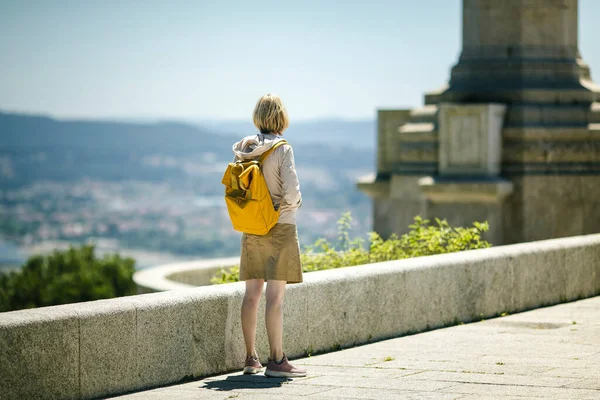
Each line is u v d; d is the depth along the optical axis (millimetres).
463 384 8938
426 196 22359
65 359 8422
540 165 22047
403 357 10469
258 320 10344
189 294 9648
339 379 9305
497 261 13523
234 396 8625
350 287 11336
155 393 8891
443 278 12664
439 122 22359
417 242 15727
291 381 9281
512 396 8406
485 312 13352
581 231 22359
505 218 22000
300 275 9445
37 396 8219
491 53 22766
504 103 22359
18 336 8086
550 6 22516
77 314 8531
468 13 23000
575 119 22344
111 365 8797
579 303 14750
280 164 9273
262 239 9359
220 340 9898
